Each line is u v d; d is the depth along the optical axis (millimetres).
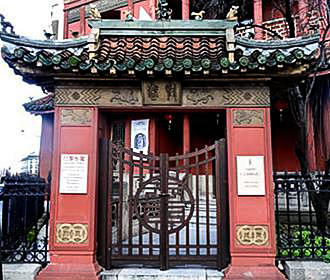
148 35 5371
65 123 5145
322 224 6191
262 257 4859
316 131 10711
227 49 4762
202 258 5070
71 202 5008
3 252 5180
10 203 5555
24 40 5094
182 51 5168
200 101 5160
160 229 5141
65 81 5129
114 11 15086
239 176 5016
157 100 5133
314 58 4617
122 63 4684
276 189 5297
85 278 4715
